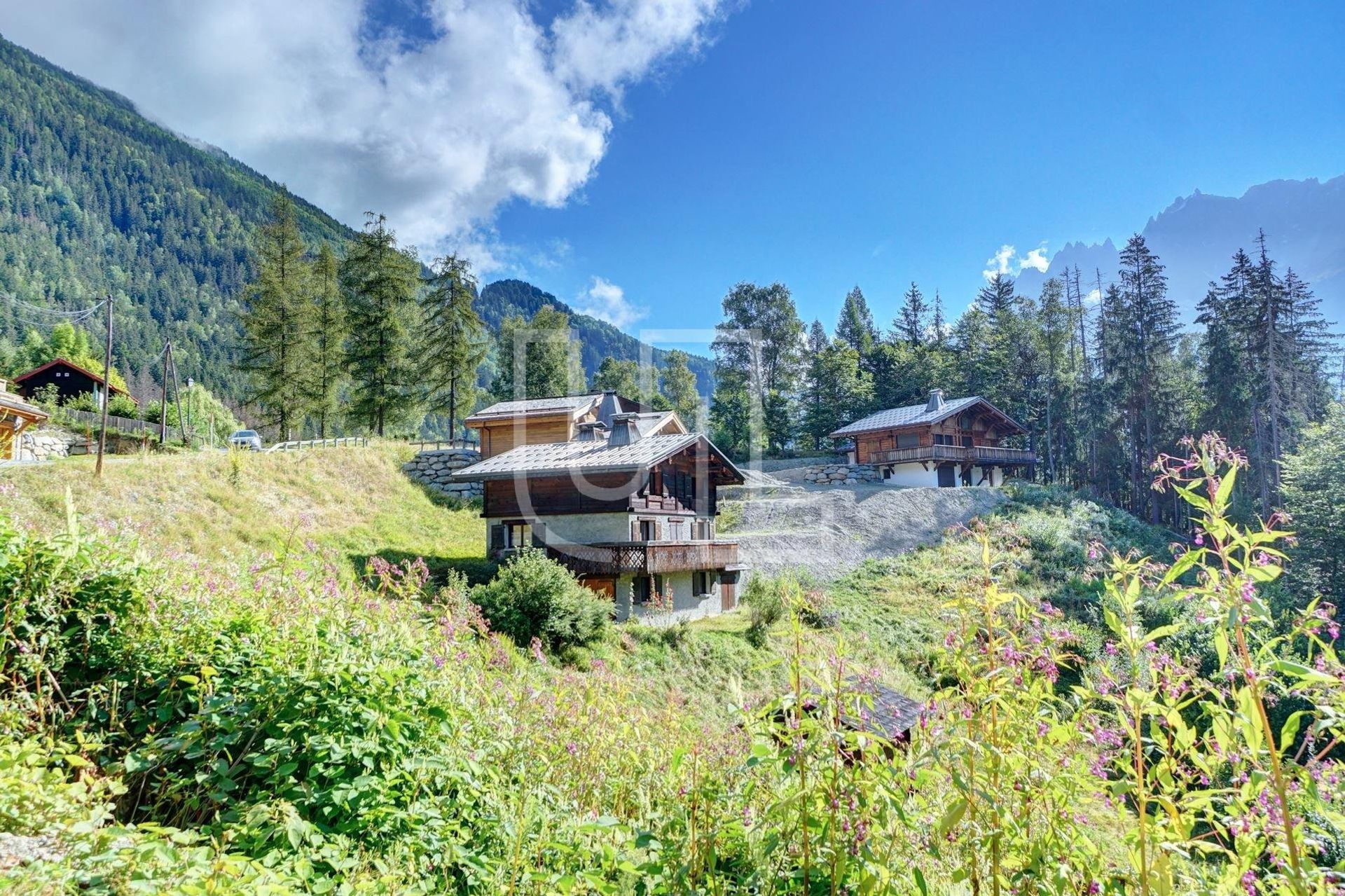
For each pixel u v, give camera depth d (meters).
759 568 26.91
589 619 15.42
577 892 3.32
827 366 52.47
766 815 2.86
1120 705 2.44
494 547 20.41
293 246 40.41
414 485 29.53
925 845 2.79
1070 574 22.78
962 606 2.80
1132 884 2.36
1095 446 52.66
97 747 3.54
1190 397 53.03
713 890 2.83
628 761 4.82
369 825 3.56
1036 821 2.66
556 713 5.18
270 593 5.38
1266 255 46.50
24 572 4.20
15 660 3.87
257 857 3.12
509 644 6.79
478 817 4.02
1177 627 2.26
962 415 45.56
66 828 2.75
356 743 3.82
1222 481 2.14
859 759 2.73
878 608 23.58
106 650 4.34
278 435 41.00
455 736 4.52
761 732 2.85
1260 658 2.06
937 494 37.00
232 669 4.38
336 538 21.59
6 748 3.17
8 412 24.66
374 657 4.59
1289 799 2.09
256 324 38.66
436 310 38.56
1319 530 28.50
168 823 3.50
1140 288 52.09
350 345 41.59
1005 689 2.62
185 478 21.33
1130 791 2.34
